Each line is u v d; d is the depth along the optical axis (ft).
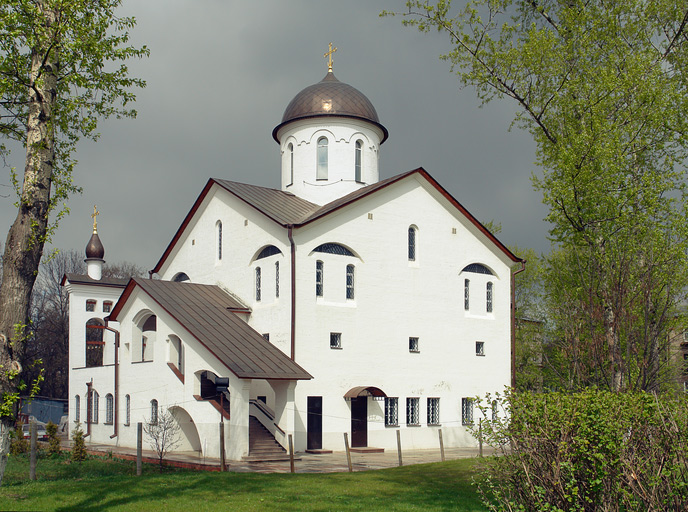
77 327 143.23
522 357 160.45
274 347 90.17
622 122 71.15
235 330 91.76
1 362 38.86
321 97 119.34
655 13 74.43
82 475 65.41
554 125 73.41
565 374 56.70
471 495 53.52
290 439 67.72
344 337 97.30
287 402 84.74
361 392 94.89
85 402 122.11
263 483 58.03
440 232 111.34
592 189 65.87
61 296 225.76
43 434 128.26
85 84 46.83
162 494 51.78
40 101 42.78
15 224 40.88
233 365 80.38
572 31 73.15
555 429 34.04
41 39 42.80
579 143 67.72
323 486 57.00
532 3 75.31
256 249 101.71
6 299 39.73
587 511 33.65
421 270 107.86
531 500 34.76
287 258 94.89
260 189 114.21
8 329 39.47
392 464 78.89
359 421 96.99
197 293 102.06
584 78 72.18
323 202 116.06
